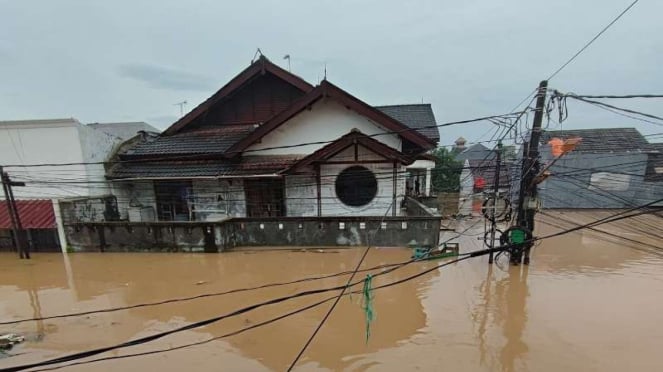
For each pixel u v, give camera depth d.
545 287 8.75
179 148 14.78
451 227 17.00
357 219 11.80
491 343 6.21
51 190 14.02
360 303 7.58
